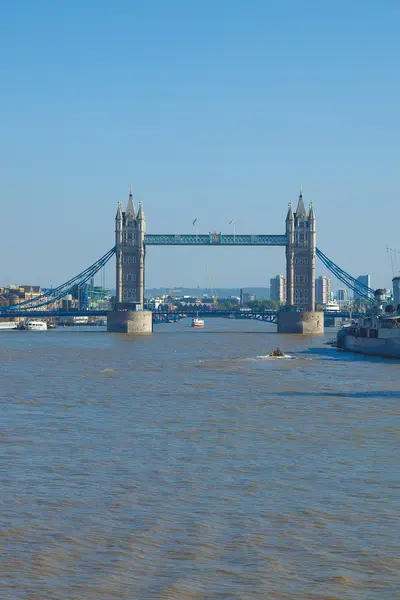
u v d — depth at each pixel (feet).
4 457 228.22
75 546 151.74
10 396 381.60
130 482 198.70
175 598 129.80
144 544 152.97
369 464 218.79
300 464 219.20
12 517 168.76
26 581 135.95
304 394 393.50
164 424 291.17
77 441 254.68
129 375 505.25
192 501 181.37
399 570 140.97
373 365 599.98
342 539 156.04
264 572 140.05
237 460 224.94
